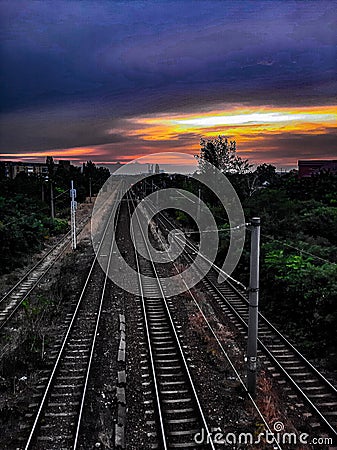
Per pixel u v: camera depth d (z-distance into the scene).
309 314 13.66
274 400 9.63
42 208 39.69
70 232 35.38
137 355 11.93
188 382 10.35
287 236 21.23
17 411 9.02
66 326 14.03
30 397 9.66
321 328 12.89
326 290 13.32
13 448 8.01
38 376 10.69
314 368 10.94
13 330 13.74
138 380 10.53
